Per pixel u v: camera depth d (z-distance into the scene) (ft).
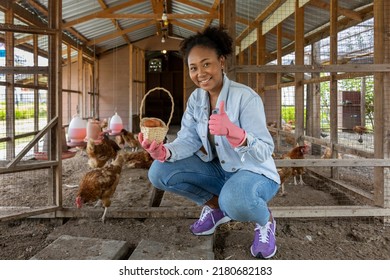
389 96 8.79
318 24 20.86
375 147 9.00
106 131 19.75
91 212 8.51
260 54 23.35
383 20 8.72
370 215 8.59
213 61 5.45
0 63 19.88
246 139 4.86
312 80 15.79
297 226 8.46
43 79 23.38
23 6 19.10
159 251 6.43
